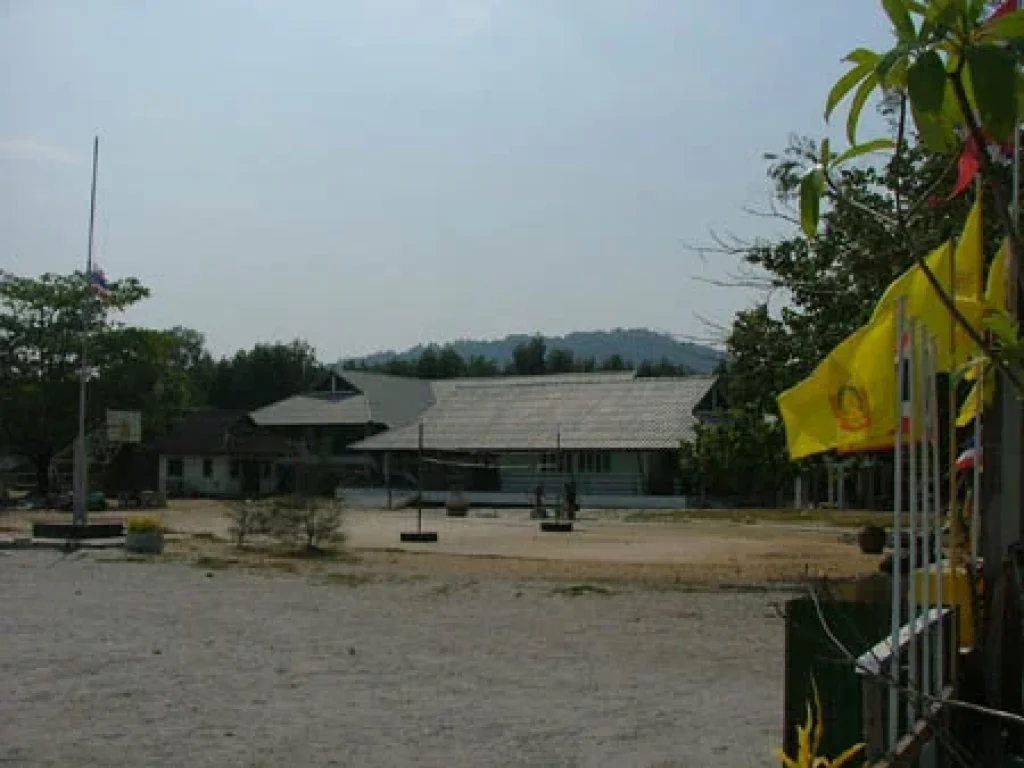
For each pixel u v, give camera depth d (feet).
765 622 51.88
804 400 15.79
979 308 12.85
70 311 190.39
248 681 36.81
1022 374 7.34
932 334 14.53
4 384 190.60
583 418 216.33
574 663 40.93
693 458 172.04
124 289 194.59
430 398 261.65
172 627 49.11
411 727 30.53
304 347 367.66
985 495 18.34
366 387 253.03
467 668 39.75
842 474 80.43
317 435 252.01
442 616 53.83
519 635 47.78
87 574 73.00
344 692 35.22
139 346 197.36
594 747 28.63
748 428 74.90
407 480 226.79
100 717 31.27
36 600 58.39
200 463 243.40
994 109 6.06
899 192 7.68
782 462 77.25
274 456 245.45
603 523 152.66
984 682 17.49
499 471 220.64
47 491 196.44
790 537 123.13
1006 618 17.48
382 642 45.55
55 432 190.90
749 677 38.34
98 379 193.88
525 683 37.01
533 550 103.35
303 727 30.40
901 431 14.06
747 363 68.39
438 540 117.91
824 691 17.49
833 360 15.56
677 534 129.08
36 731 29.55
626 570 79.71
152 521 93.35
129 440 161.07
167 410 207.72
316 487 164.04
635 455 207.00
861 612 17.54
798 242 61.31
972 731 17.25
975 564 18.12
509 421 223.30
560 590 65.41
